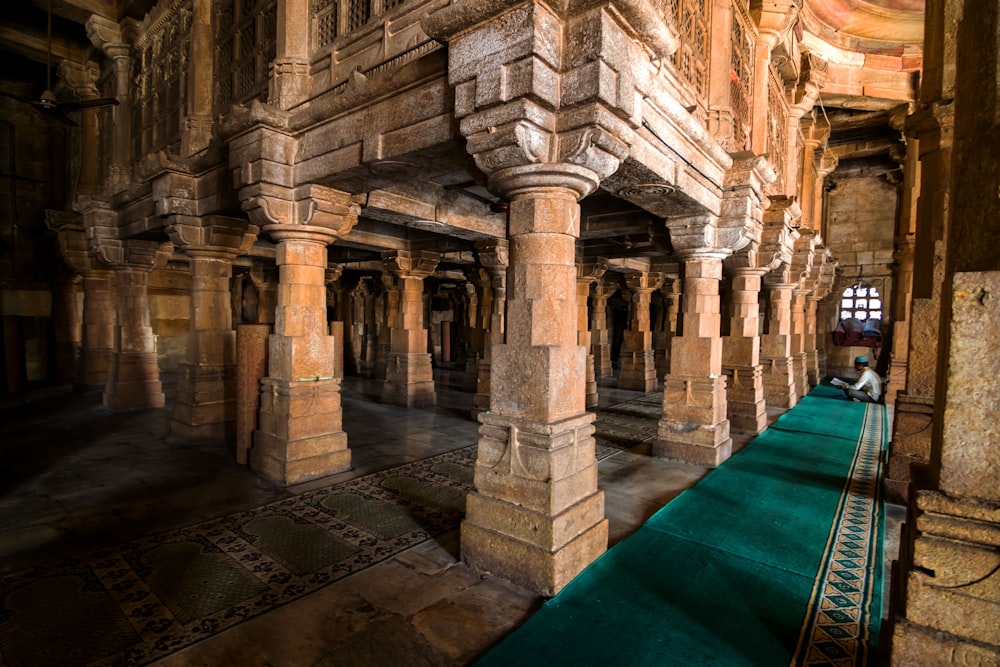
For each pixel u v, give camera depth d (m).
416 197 6.34
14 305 11.82
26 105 11.89
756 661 2.64
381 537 4.07
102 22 8.47
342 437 5.73
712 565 3.68
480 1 2.93
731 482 5.64
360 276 14.45
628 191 4.84
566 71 3.02
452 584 3.38
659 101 3.97
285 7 4.94
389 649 2.71
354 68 4.34
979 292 1.72
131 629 2.87
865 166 16.23
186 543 3.94
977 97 1.88
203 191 6.44
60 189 12.33
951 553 1.76
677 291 14.71
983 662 1.68
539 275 3.35
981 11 1.87
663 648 2.74
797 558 3.82
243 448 5.86
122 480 5.38
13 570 3.51
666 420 6.58
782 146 10.16
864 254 16.44
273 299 14.73
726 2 5.92
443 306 20.61
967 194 1.90
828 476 5.92
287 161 4.93
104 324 11.09
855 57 12.45
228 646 2.73
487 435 3.58
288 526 4.26
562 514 3.30
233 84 6.23
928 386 5.05
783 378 10.66
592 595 3.24
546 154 3.13
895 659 1.83
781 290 10.55
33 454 6.34
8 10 9.13
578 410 3.62
